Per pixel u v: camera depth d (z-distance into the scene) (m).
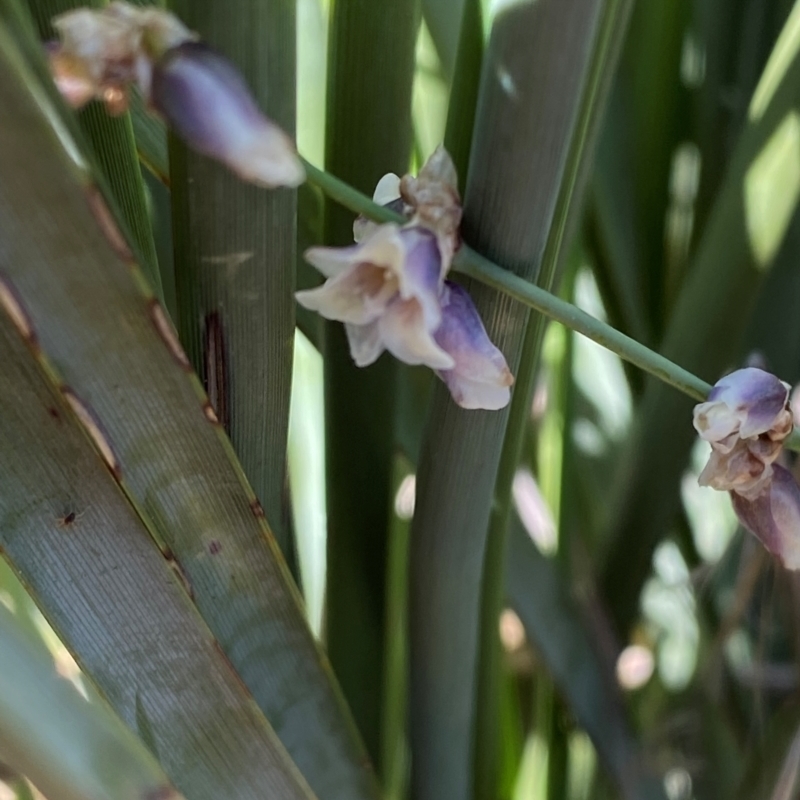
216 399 0.14
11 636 0.12
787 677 0.20
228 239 0.13
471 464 0.15
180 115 0.12
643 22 0.19
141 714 0.14
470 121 0.14
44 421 0.13
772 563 0.19
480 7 0.14
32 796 0.16
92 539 0.13
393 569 0.18
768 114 0.17
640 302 0.21
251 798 0.14
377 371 0.16
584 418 0.25
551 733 0.22
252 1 0.12
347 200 0.13
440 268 0.12
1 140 0.11
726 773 0.21
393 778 0.19
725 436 0.13
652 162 0.20
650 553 0.19
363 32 0.15
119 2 0.12
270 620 0.14
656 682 0.24
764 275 0.17
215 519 0.14
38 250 0.12
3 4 0.11
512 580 0.18
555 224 0.14
